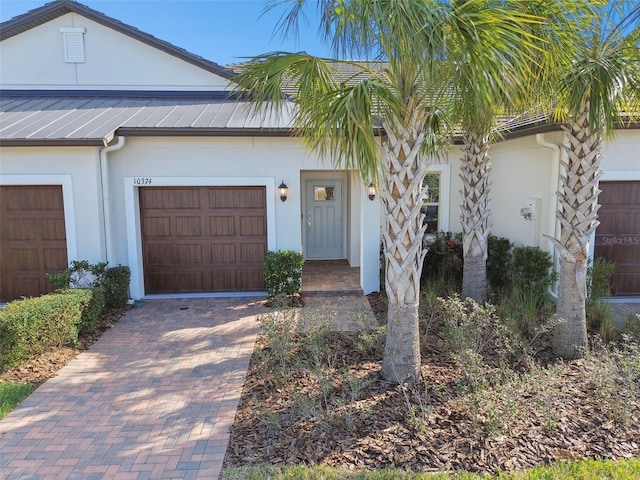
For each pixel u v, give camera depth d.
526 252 8.57
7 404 4.83
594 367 4.93
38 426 4.46
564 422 4.18
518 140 9.48
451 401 4.61
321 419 4.24
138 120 9.27
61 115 9.66
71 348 6.53
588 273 7.81
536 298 7.64
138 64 12.20
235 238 9.59
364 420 4.29
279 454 3.86
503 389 4.32
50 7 11.57
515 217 9.70
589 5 4.61
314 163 9.25
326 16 3.90
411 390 4.88
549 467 3.54
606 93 4.90
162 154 9.02
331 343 6.47
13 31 11.73
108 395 5.13
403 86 4.40
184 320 7.94
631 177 8.28
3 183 8.48
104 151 8.60
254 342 6.83
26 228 8.77
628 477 3.38
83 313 7.02
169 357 6.26
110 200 8.88
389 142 4.73
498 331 5.43
